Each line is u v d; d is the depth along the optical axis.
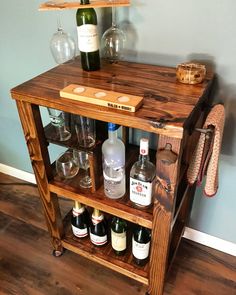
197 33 0.93
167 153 0.72
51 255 1.38
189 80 0.85
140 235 1.09
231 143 1.08
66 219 1.39
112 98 0.77
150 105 0.76
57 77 0.95
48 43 1.23
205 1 0.87
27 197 1.72
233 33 0.88
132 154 1.14
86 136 0.98
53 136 1.01
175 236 1.26
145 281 1.12
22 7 1.18
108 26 1.06
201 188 1.25
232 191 1.19
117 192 1.00
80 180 1.09
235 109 1.01
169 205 0.84
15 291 1.24
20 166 1.81
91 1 0.90
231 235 1.33
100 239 1.21
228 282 1.27
